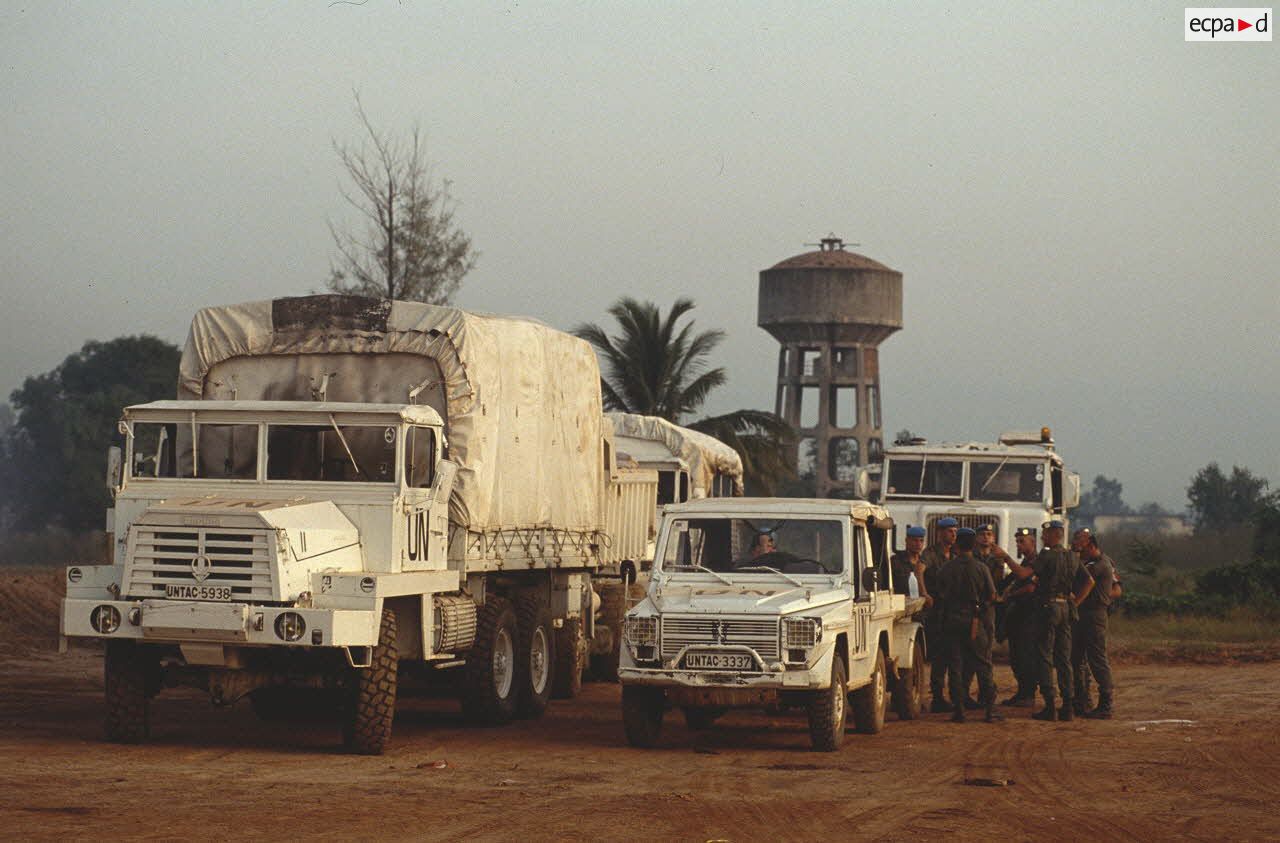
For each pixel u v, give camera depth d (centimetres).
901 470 2970
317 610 1509
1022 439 3047
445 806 1273
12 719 1872
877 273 10656
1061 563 2059
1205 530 10931
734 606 1631
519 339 1978
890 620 1959
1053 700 2064
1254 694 2488
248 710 2089
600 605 2625
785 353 10950
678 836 1157
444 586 1731
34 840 1085
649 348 6069
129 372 9319
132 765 1483
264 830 1144
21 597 3466
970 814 1281
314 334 1839
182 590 1536
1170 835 1200
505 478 1931
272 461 1669
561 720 2031
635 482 2741
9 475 8625
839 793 1392
